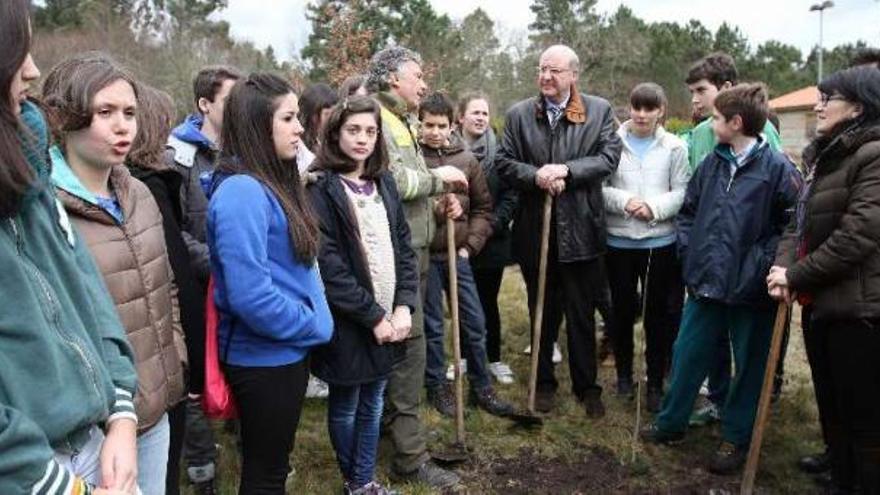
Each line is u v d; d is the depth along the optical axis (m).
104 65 1.85
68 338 1.37
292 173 2.48
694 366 3.74
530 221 4.20
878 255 2.88
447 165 4.12
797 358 5.22
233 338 2.40
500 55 32.12
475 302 4.33
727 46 52.44
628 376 4.59
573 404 4.43
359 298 2.82
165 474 2.12
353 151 2.90
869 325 2.92
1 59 1.23
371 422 3.12
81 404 1.35
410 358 3.40
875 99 2.93
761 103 3.46
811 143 3.66
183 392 2.20
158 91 2.41
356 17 16.80
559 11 41.75
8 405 1.23
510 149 4.17
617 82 39.97
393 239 3.06
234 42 29.69
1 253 1.24
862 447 3.03
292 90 2.42
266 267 2.33
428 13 26.91
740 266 3.51
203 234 3.05
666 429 3.91
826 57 49.91
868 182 2.86
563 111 4.02
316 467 3.63
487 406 4.26
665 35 46.06
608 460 3.81
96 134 1.82
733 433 3.72
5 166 1.23
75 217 1.86
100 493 1.35
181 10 32.00
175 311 2.25
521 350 5.43
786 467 3.75
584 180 3.94
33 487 1.19
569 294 4.18
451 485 3.48
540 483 3.58
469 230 4.25
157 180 2.28
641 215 4.23
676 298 4.46
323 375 2.92
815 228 3.10
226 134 2.41
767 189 3.49
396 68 3.55
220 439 3.81
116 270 1.91
